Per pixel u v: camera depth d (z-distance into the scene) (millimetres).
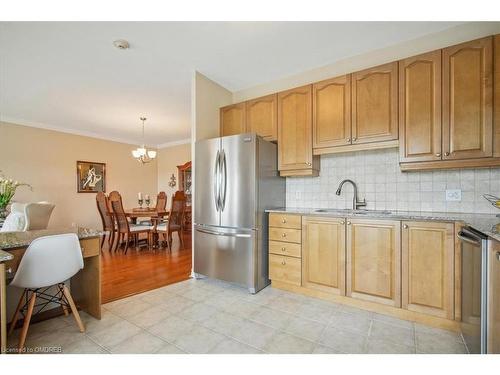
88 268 2109
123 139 6605
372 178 2609
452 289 1780
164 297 2457
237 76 3172
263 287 2674
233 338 1755
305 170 2727
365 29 2250
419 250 1895
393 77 2195
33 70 2971
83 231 2047
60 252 1672
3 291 1309
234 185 2643
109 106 4195
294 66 2924
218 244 2742
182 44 2469
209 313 2125
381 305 2082
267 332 1829
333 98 2506
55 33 2262
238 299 2400
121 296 2477
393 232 1997
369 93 2309
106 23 2129
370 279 2098
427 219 1862
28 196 4977
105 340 1732
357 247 2152
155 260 3842
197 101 3041
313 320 1992
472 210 2145
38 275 1598
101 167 6168
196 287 2715
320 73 2924
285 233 2547
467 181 2170
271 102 2928
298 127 2719
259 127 3006
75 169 5688
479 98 1865
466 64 1909
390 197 2510
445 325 1830
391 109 2199
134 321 1994
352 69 2715
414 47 2393
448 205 2236
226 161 2695
